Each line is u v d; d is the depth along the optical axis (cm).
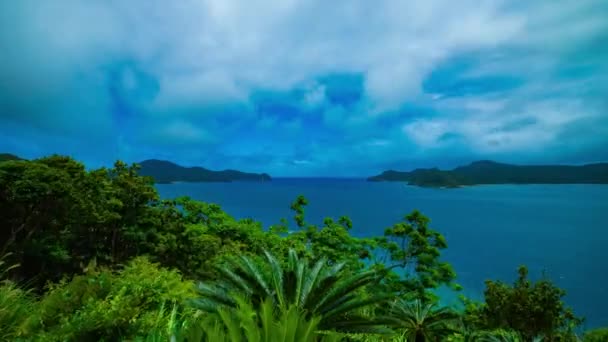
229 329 259
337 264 621
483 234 16575
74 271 2258
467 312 2802
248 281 539
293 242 2453
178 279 641
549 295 2416
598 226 18962
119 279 521
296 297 507
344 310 513
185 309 492
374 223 17262
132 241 2561
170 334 303
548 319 2355
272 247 2433
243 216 17212
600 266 11025
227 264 597
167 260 2430
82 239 2534
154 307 477
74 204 2294
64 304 419
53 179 2241
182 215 2870
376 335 525
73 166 2509
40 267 2152
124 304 398
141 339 345
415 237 2825
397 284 2730
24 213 2181
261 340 258
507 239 15525
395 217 19225
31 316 396
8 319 381
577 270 10650
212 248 2419
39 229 2294
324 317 492
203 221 2889
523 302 2422
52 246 2119
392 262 2892
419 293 2723
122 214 2577
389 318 546
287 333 254
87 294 432
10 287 439
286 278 515
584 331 2777
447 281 2838
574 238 15788
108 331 361
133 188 2617
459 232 17075
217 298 514
